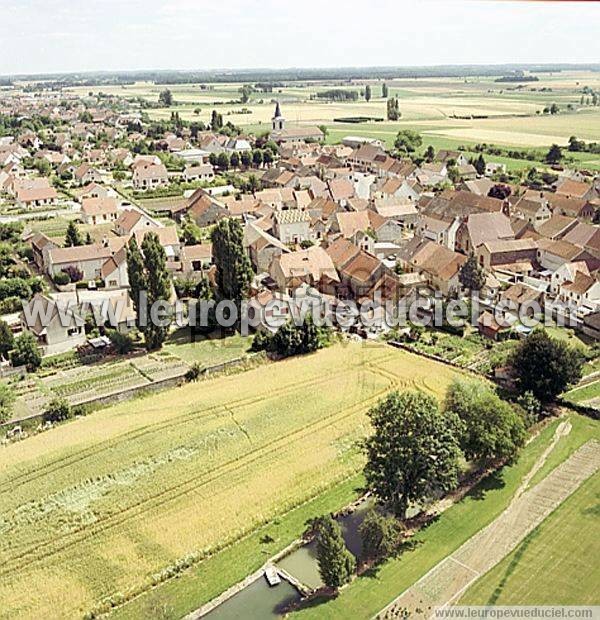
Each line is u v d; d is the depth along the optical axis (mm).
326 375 89312
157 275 95938
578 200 156375
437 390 84125
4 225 157500
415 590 53125
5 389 81688
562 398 80500
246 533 60688
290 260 115375
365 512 63219
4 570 57062
